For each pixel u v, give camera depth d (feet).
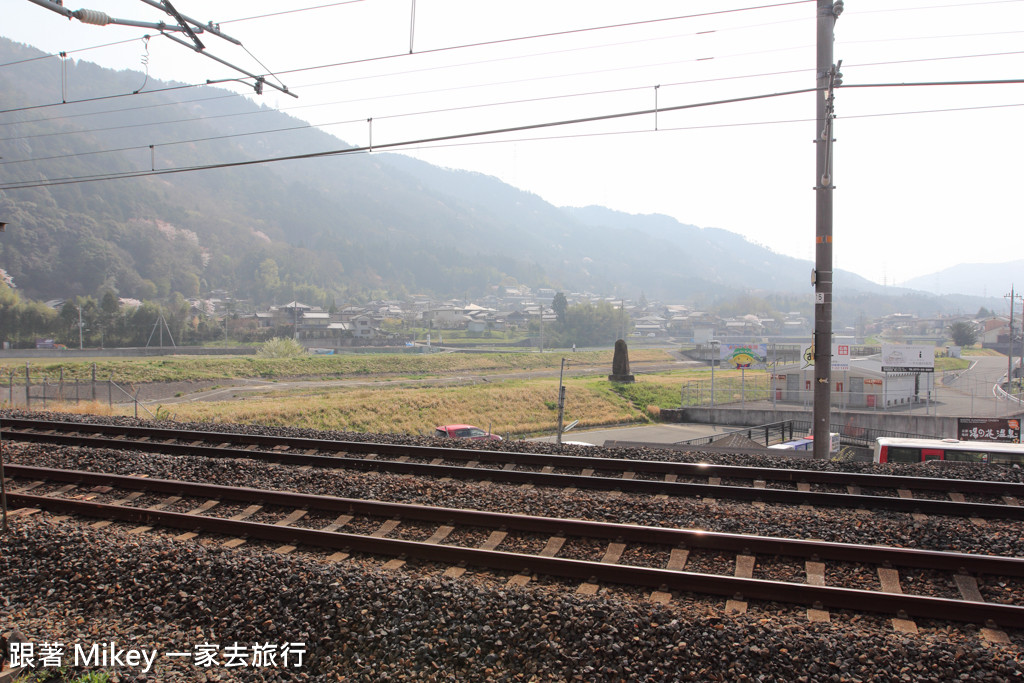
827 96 36.29
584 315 366.43
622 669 15.26
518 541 23.79
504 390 128.06
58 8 25.72
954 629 16.94
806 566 20.70
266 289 587.68
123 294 479.00
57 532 23.67
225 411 101.24
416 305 533.14
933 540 22.58
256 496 28.30
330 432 45.21
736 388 149.18
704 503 26.84
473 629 16.96
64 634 17.90
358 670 16.10
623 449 38.22
